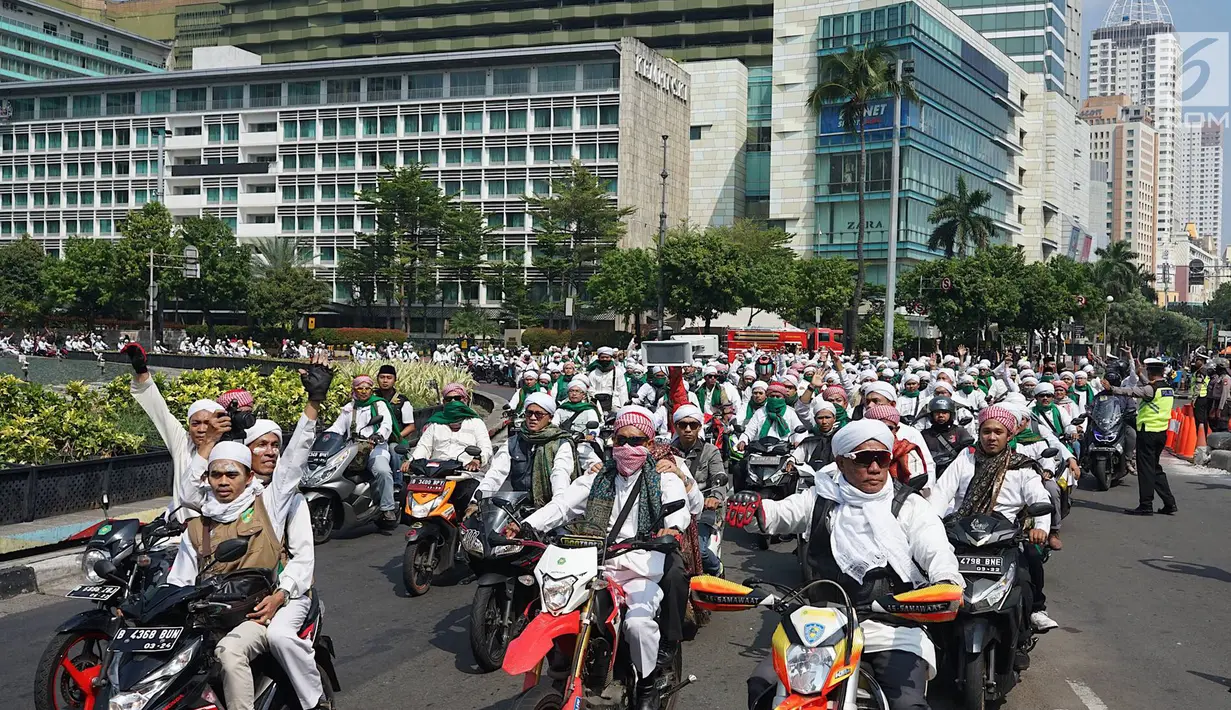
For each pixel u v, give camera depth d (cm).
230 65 9262
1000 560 596
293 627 495
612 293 6575
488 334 7400
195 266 6212
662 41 11075
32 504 1056
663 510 562
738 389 2020
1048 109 10344
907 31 7544
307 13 12119
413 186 7300
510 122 8144
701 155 9150
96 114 9344
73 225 9406
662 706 536
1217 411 2364
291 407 1667
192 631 456
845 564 488
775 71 8388
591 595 490
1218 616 848
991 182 9050
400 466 1216
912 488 528
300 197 8675
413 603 873
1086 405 1781
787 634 425
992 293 5800
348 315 8469
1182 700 638
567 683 463
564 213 7219
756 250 6944
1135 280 9756
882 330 6328
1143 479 1381
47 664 530
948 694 636
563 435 802
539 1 11300
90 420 1233
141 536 568
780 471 1067
